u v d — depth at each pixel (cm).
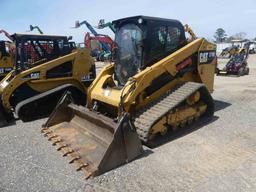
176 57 575
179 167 413
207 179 378
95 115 473
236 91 992
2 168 424
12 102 730
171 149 477
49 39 773
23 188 369
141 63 560
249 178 378
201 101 616
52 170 411
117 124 418
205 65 662
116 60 621
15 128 628
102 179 383
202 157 445
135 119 502
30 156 461
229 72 1480
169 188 359
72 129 531
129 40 583
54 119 571
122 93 505
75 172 403
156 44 571
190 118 579
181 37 629
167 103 521
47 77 750
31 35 743
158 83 562
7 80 759
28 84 724
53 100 743
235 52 1728
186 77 635
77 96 792
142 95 534
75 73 796
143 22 546
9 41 1074
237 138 525
